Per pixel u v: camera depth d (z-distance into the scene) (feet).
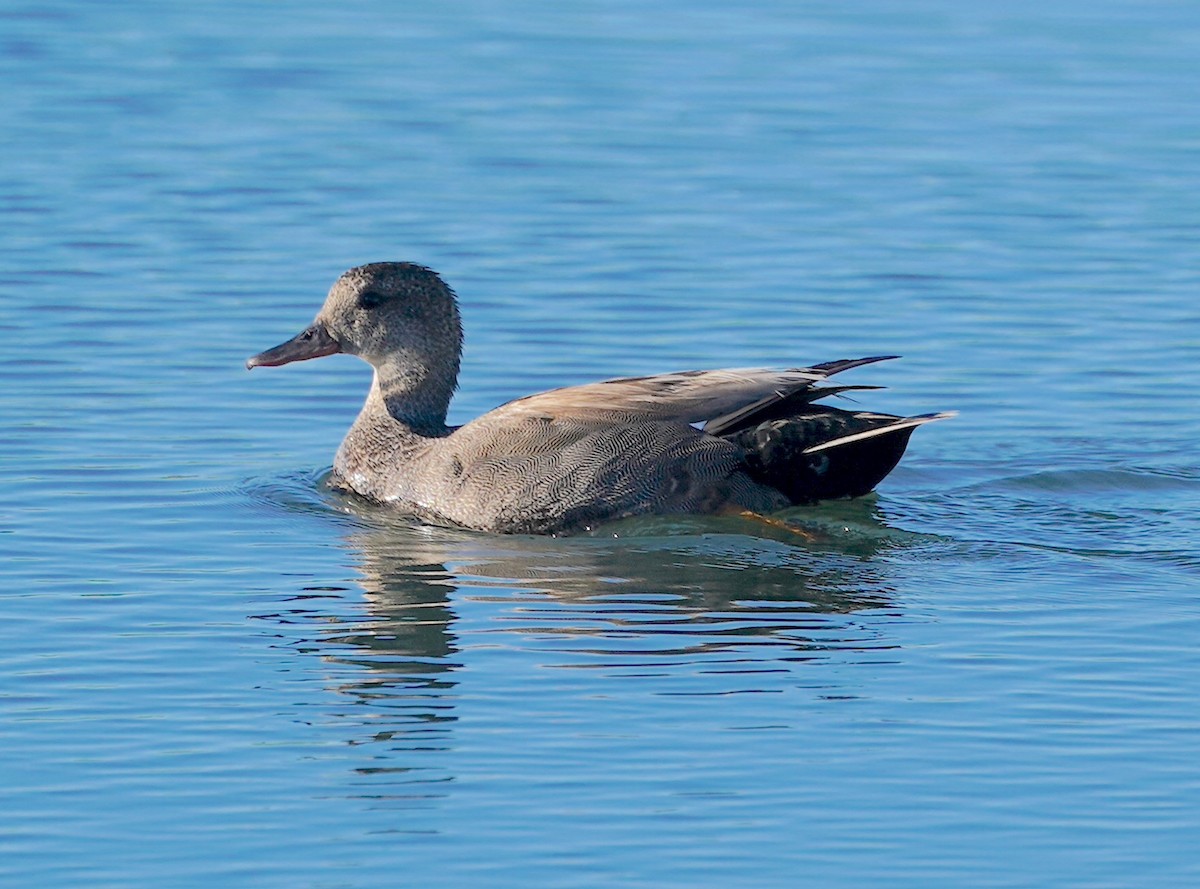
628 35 112.16
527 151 90.79
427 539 50.93
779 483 51.75
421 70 104.37
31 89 98.78
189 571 47.47
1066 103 99.66
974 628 43.27
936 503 53.06
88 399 61.05
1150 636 42.68
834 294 72.33
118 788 35.17
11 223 78.64
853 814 34.22
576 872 32.22
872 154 91.15
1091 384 63.41
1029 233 80.18
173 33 110.93
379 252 76.33
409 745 36.96
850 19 116.26
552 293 71.77
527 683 39.93
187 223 79.51
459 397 61.62
